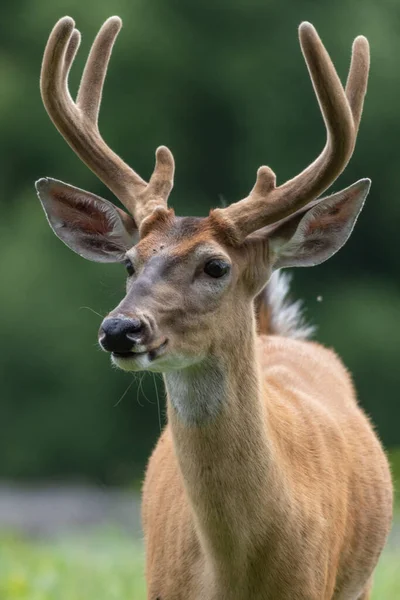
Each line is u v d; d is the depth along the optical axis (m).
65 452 67.06
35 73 72.94
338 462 17.41
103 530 38.03
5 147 72.00
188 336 15.43
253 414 15.80
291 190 16.39
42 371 66.56
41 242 68.69
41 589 23.41
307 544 16.17
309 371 19.42
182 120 71.81
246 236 16.19
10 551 29.27
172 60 71.44
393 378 67.06
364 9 71.81
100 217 17.08
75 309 66.62
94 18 69.88
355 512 17.78
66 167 72.06
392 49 70.56
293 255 16.66
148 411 67.19
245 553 15.81
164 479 17.19
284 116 71.38
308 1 71.94
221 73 71.56
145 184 17.12
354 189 16.55
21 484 65.50
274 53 72.31
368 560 18.30
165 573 16.66
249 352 15.95
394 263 71.25
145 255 15.74
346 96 16.78
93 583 24.20
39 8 73.38
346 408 19.03
